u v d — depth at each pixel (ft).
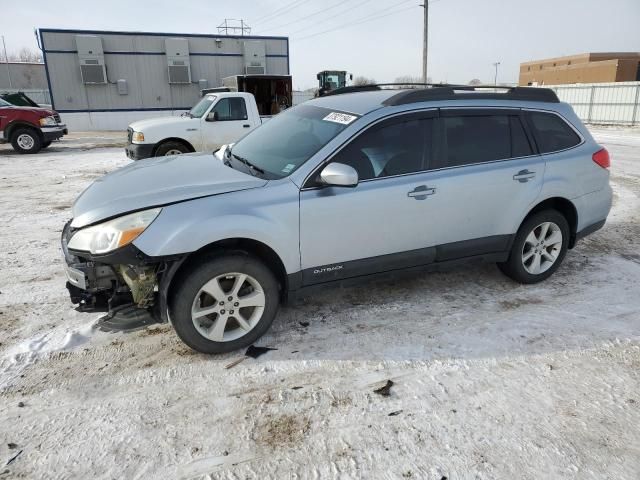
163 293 10.16
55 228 20.68
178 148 33.78
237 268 10.55
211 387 9.88
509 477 7.67
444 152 12.62
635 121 84.99
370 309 13.21
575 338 11.76
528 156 13.79
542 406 9.34
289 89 57.67
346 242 11.66
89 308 10.50
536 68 195.62
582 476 7.70
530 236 14.24
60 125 48.73
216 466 7.86
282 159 12.01
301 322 12.50
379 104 12.31
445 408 9.27
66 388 9.78
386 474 7.71
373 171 11.77
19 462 7.86
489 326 12.30
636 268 16.17
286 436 8.53
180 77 85.30
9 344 11.32
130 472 7.71
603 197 15.28
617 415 9.12
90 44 78.33
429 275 15.51
